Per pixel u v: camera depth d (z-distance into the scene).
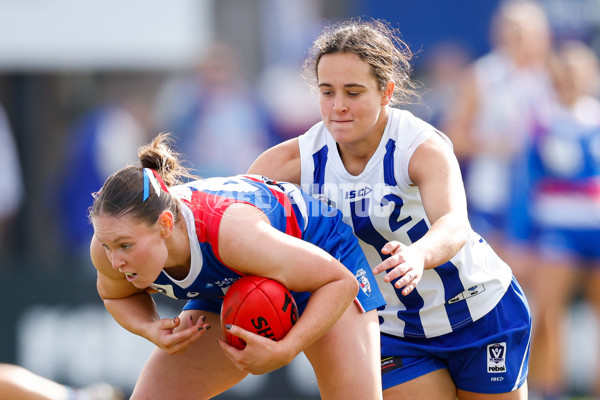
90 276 26.05
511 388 14.52
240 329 11.55
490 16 29.77
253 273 11.89
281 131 30.38
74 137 30.17
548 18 30.22
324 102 13.03
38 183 32.28
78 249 29.42
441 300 14.13
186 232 11.84
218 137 29.45
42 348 25.86
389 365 14.44
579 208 24.95
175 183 12.66
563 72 25.39
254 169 14.26
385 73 12.88
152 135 30.73
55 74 32.50
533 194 25.31
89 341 25.75
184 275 12.23
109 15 30.92
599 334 25.50
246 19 33.88
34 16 30.81
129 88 32.12
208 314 13.48
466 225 12.63
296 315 12.09
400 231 13.64
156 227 11.45
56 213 30.38
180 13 31.03
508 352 14.45
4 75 32.19
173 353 12.40
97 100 32.44
